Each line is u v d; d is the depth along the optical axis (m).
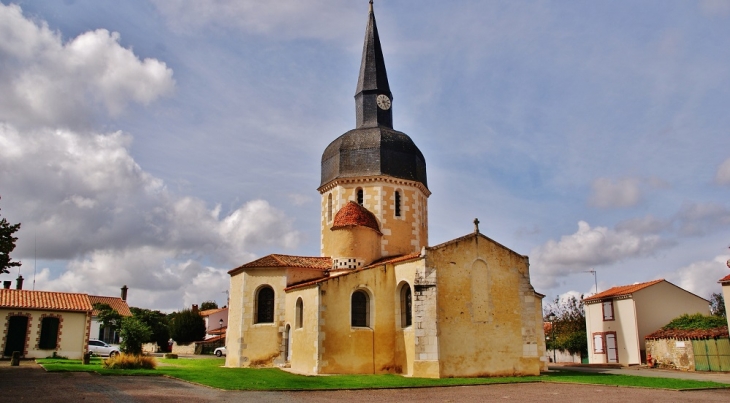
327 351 31.14
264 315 36.06
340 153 39.62
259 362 35.06
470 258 31.73
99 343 50.72
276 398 20.38
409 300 32.34
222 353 62.06
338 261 35.97
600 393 23.72
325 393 22.67
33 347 44.06
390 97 42.50
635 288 50.22
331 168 40.16
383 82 42.41
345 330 31.77
